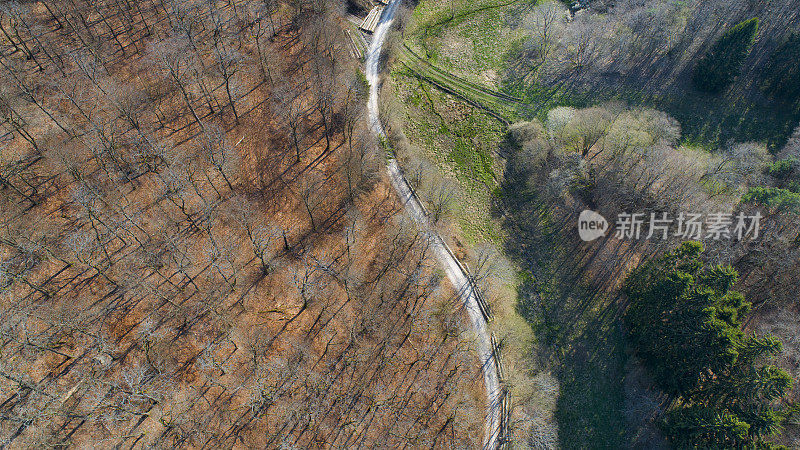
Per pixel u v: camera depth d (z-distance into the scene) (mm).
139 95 91500
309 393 70500
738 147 108312
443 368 76562
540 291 93625
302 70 105625
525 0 142125
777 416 68062
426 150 108562
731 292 76250
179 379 67812
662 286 76562
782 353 78750
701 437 70625
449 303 83312
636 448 78812
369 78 113250
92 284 72500
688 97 124750
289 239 83938
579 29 128250
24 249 71438
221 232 81562
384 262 85062
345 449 67875
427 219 92375
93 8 103000
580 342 88312
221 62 89750
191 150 88562
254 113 96938
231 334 72562
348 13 125188
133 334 69625
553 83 127000
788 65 119562
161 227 79438
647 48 129250
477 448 71062
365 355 75188
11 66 89375
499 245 98062
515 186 107000
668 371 79250
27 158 81000
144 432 63094
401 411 72000
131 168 83875
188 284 75562
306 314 76938
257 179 89375
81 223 76562
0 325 65375
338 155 95750
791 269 88312
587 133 104688
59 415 61656
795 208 86562
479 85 123812
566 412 80188
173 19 101938
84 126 85875
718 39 122062
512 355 81000
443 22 135000
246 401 68000
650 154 97812
